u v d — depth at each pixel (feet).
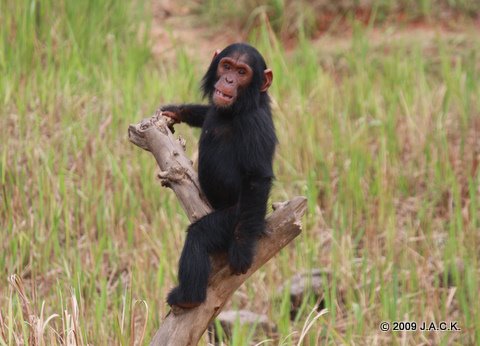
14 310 48.85
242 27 97.09
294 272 58.70
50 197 60.85
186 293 36.22
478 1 99.19
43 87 72.38
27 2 79.05
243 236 36.09
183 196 37.91
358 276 58.44
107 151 66.23
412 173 69.46
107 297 54.03
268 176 36.94
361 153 69.05
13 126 68.95
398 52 86.94
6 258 57.47
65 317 40.19
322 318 50.83
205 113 41.83
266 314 54.65
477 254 61.11
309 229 62.23
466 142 73.46
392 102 75.82
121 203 62.13
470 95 78.54
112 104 71.82
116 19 86.99
